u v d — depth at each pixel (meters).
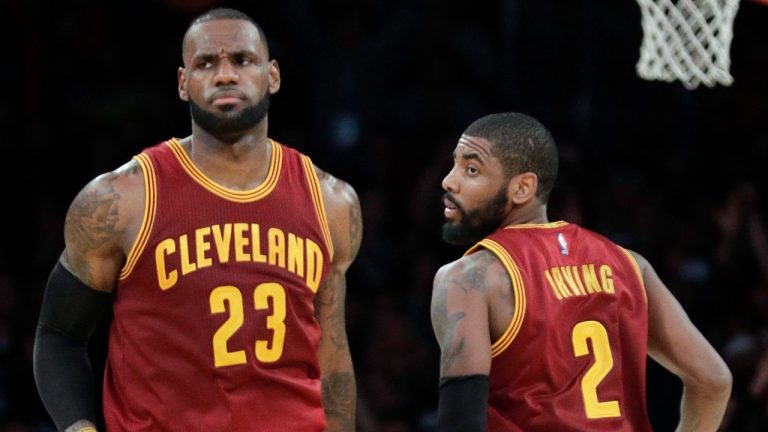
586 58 26.25
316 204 12.05
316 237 11.95
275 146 12.19
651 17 13.93
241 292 11.51
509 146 11.90
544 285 11.51
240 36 11.58
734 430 18.27
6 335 22.97
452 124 28.47
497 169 11.91
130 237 11.51
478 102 29.12
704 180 25.66
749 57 26.20
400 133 28.56
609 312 11.76
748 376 18.38
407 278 25.64
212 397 11.40
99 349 20.95
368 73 29.44
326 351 12.45
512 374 11.39
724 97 26.22
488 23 30.05
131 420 11.55
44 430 22.19
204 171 11.77
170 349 11.46
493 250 11.61
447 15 29.62
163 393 11.43
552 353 11.38
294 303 11.71
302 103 29.23
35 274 24.52
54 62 27.89
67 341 11.97
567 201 21.12
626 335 11.87
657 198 25.20
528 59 26.52
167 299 11.48
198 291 11.45
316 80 29.33
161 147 11.90
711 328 21.31
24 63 27.70
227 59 11.52
